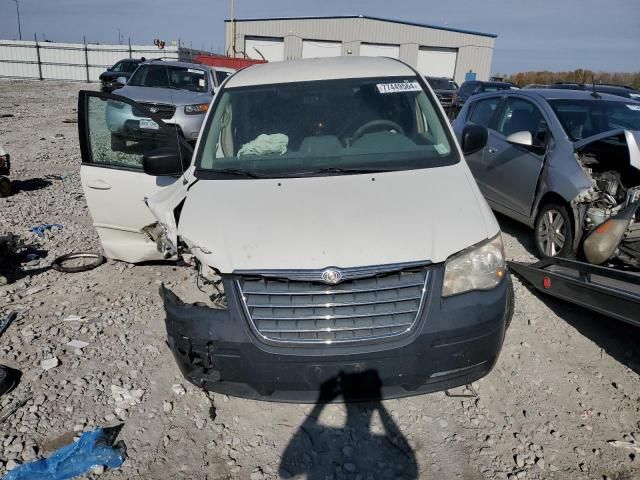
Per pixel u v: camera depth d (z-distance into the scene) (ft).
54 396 10.37
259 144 11.65
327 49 129.18
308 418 9.80
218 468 8.68
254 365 8.36
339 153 11.25
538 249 16.81
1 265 16.65
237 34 131.85
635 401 10.25
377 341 8.21
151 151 13.32
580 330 12.80
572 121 16.99
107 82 65.16
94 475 8.50
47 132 46.80
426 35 127.34
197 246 9.07
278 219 9.18
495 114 20.52
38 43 122.42
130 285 15.51
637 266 13.05
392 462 8.79
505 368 11.25
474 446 9.10
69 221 22.15
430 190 9.78
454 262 8.60
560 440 9.22
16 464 8.67
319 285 8.33
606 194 14.55
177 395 10.43
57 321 13.42
